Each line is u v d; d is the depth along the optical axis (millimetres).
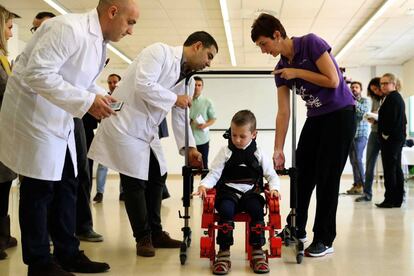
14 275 2262
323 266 2422
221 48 8477
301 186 2875
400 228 3514
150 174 2838
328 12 6352
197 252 2752
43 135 1936
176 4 6031
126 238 3184
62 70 1952
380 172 7594
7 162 1962
